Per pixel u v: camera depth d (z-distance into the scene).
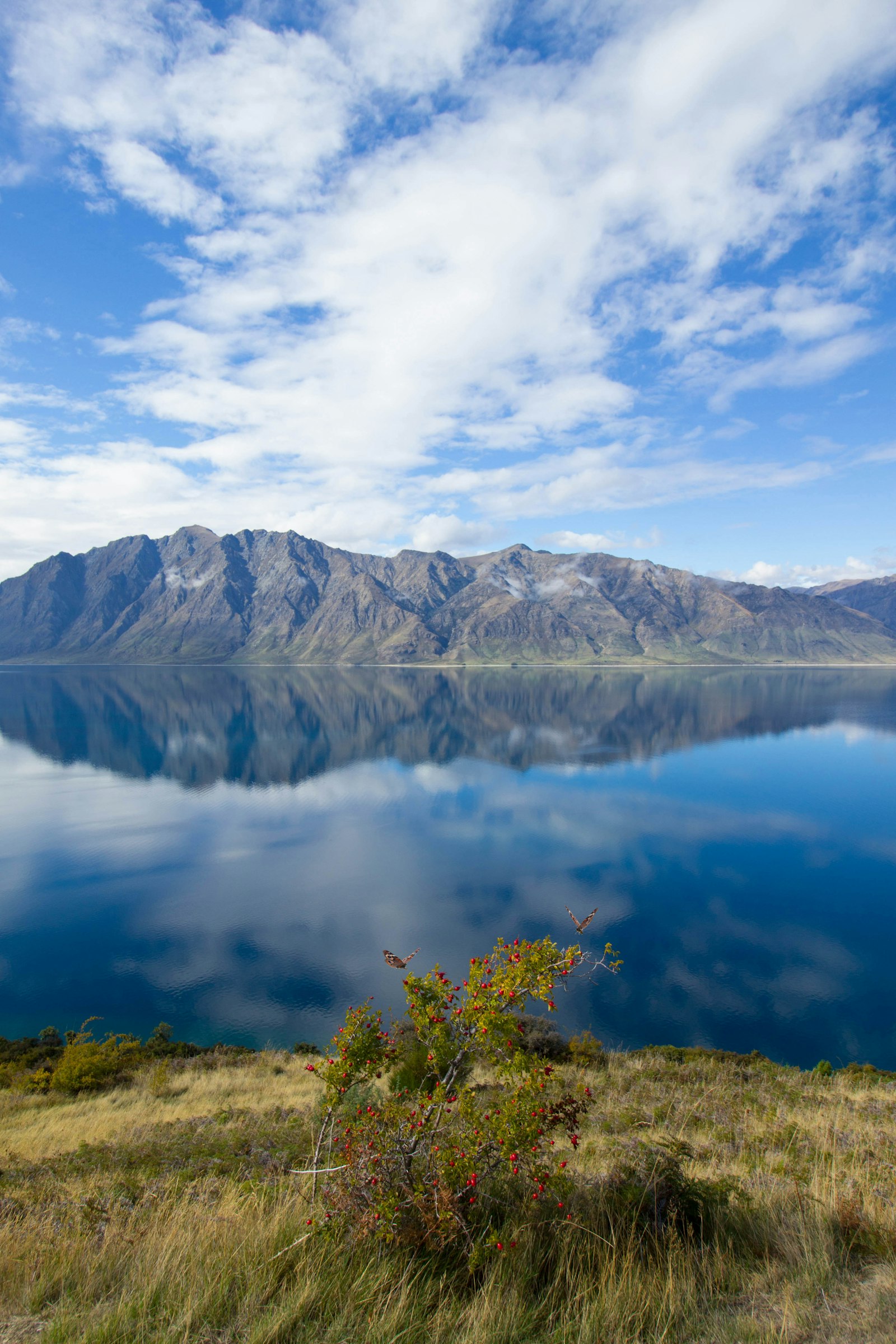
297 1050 33.81
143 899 65.12
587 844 82.94
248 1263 6.53
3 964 51.72
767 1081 21.97
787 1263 6.61
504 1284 6.07
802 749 154.25
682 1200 7.63
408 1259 6.45
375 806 103.69
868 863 75.38
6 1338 5.66
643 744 162.50
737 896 64.88
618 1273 6.39
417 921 59.06
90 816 98.56
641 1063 24.19
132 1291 6.20
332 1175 7.38
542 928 57.53
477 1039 6.98
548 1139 10.42
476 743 164.62
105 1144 16.05
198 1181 12.05
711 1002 44.47
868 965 50.12
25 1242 7.84
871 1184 9.05
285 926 58.28
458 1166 6.60
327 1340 5.42
